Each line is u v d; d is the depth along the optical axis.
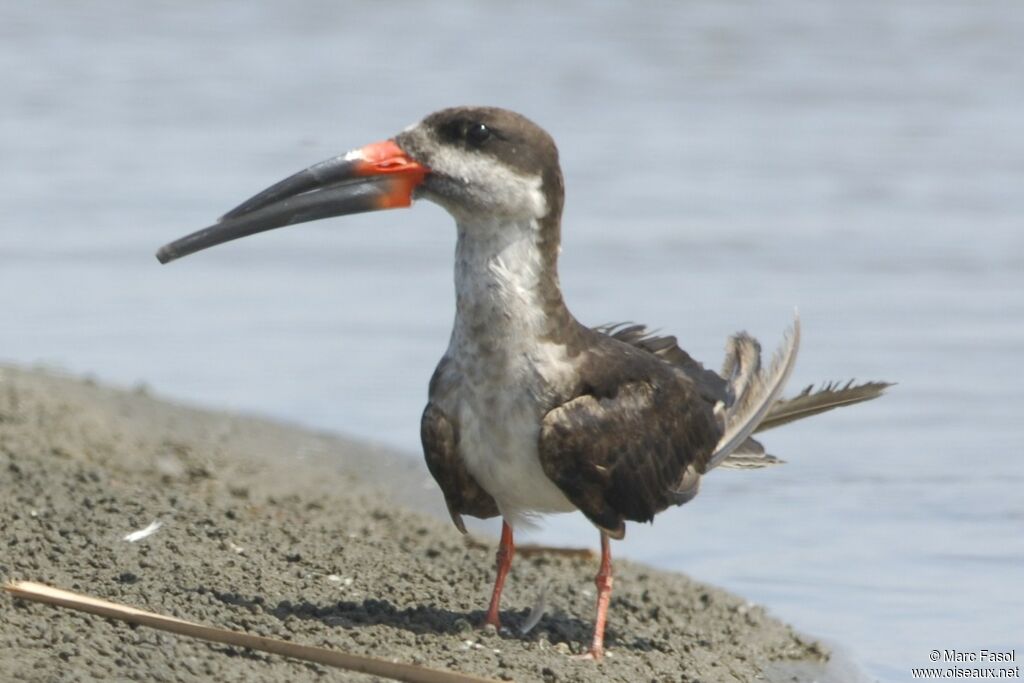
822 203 21.73
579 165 23.20
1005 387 16.05
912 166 23.34
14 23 29.80
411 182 8.93
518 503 9.00
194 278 19.59
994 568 12.10
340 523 11.82
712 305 18.14
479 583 10.51
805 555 12.45
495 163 8.70
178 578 9.48
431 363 17.02
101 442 13.34
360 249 20.81
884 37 29.14
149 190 21.59
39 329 17.72
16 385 14.77
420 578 10.32
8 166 22.58
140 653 8.02
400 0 31.83
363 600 9.67
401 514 12.66
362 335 17.69
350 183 8.94
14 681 7.52
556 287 8.89
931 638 10.80
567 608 10.29
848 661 10.32
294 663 8.23
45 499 10.65
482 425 8.73
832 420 15.56
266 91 26.19
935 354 16.91
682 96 26.47
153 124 24.47
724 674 9.51
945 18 29.86
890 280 19.00
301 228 21.67
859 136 24.75
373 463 14.64
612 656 9.30
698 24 29.80
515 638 9.29
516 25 29.92
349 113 24.92
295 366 16.89
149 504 10.98
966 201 21.86
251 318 18.31
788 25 29.58
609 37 29.00
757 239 20.36
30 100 25.56
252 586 9.58
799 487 13.98
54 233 20.38
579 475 8.71
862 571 12.05
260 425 15.27
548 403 8.71
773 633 10.66
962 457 14.48
